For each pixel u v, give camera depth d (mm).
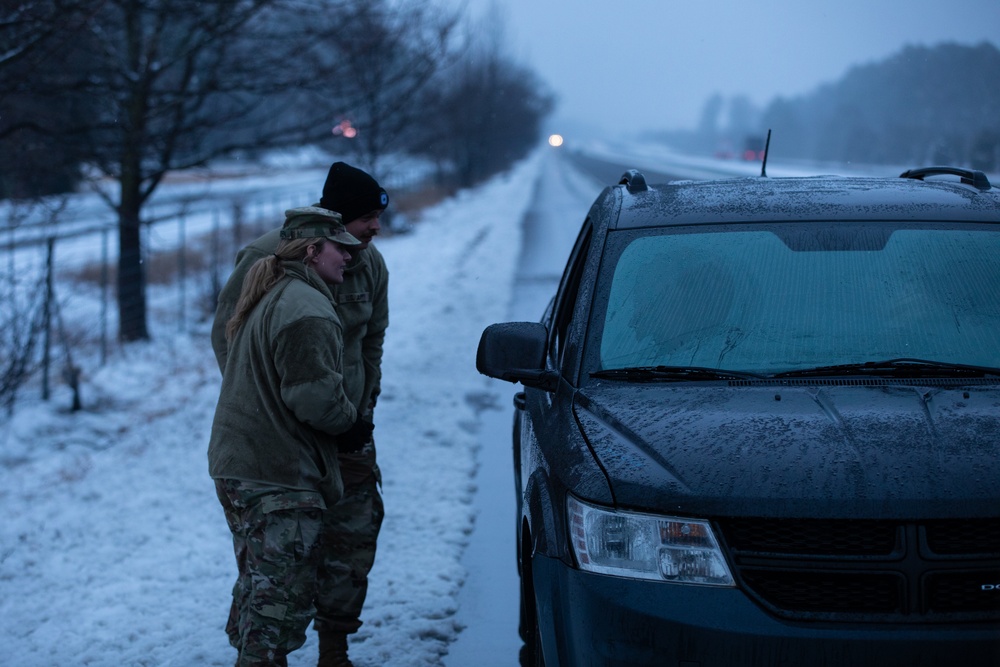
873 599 2549
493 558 5262
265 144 12219
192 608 4746
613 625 2648
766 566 2586
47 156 10297
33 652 4352
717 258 3619
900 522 2547
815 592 2566
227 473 3406
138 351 12820
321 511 3465
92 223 27734
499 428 7859
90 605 4816
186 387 10398
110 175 11859
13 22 7840
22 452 8141
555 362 3943
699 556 2629
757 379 3209
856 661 2490
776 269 3547
